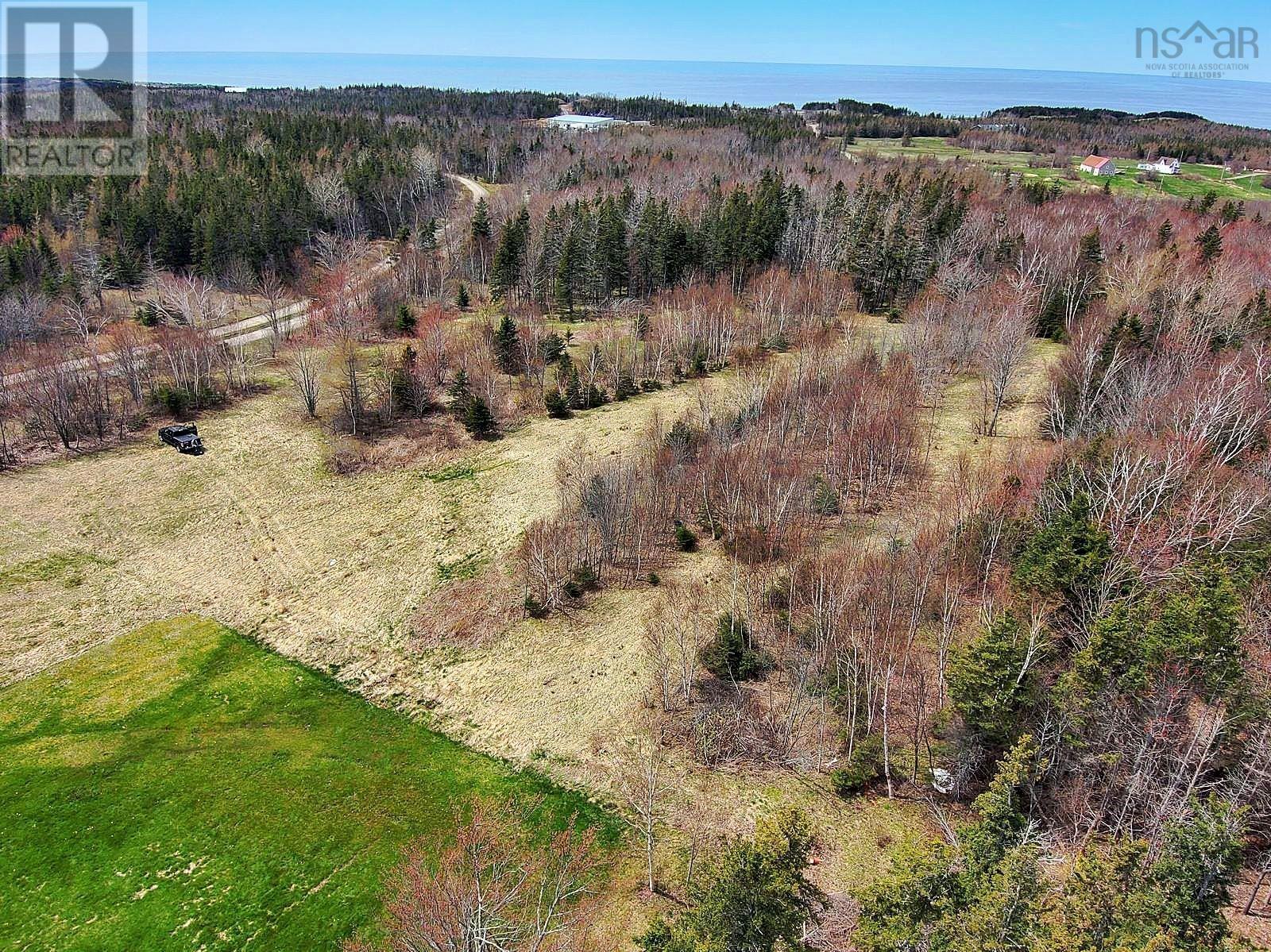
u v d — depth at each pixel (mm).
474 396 75375
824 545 53000
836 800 37531
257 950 31422
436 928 26469
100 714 43938
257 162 147000
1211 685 33156
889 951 24188
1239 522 40781
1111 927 23141
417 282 111625
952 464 61031
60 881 34000
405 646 49531
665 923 28906
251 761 40562
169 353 79688
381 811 37688
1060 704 33844
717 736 41031
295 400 81250
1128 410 56656
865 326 94250
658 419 69438
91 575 55219
